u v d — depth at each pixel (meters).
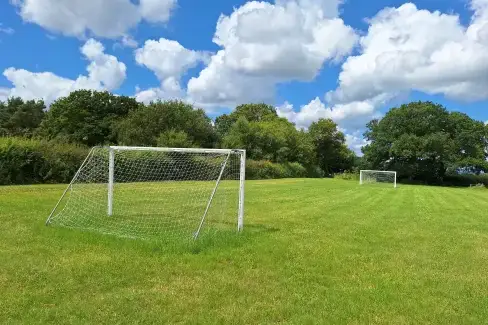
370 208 17.28
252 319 4.96
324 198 21.30
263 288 6.07
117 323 4.72
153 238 9.02
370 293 6.01
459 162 57.59
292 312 5.22
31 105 72.62
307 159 64.06
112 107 57.25
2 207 13.22
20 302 5.21
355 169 66.38
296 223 12.37
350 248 8.98
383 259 8.11
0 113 70.94
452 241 10.28
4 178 24.48
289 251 8.38
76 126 53.38
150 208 14.45
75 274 6.39
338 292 6.03
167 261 7.30
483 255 8.81
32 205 13.86
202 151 10.96
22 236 8.90
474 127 59.88
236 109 85.12
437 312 5.37
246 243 8.96
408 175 61.19
